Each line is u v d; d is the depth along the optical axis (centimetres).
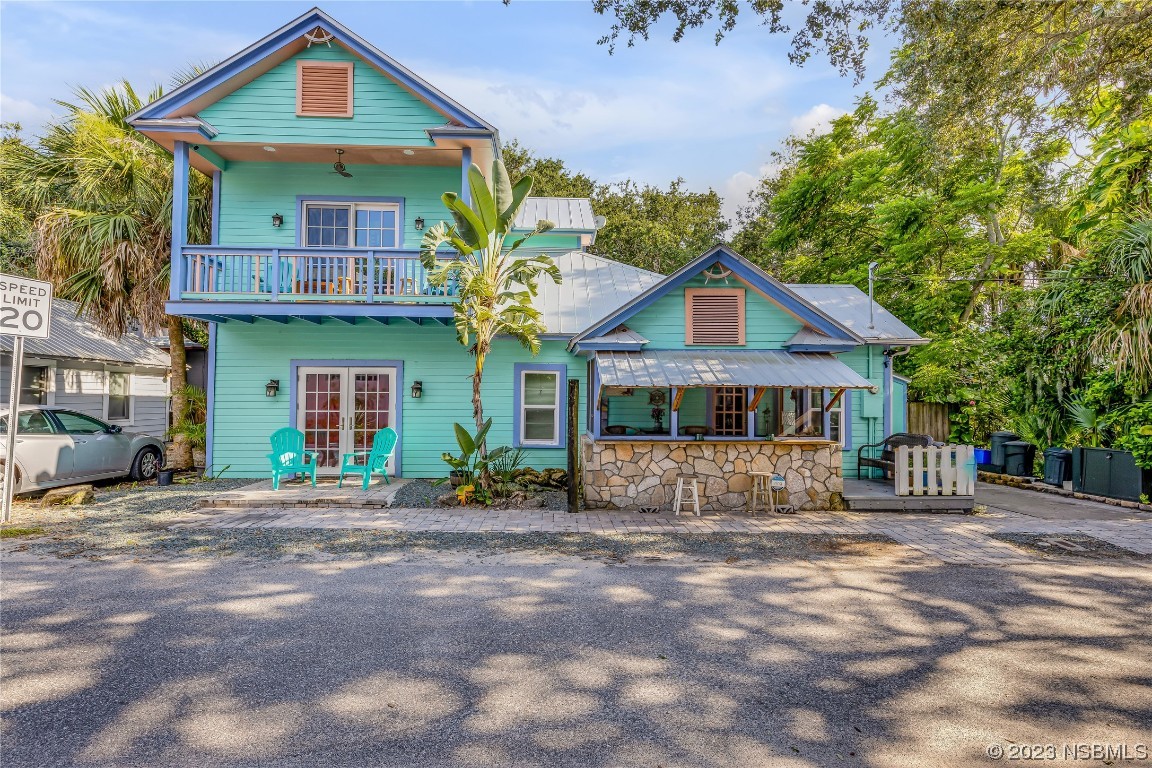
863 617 557
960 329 1908
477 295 1086
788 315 1177
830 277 2367
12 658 455
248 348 1334
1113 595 625
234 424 1331
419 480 1315
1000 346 1478
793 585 652
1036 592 633
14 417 934
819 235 2411
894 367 1852
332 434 1346
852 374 1062
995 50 966
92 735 353
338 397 1348
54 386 1512
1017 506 1138
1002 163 1802
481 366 1138
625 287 1519
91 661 450
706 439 1058
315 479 1225
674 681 429
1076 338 1255
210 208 1402
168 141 1236
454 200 1085
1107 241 1252
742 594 620
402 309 1191
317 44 1262
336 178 1371
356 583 644
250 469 1331
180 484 1252
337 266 1252
